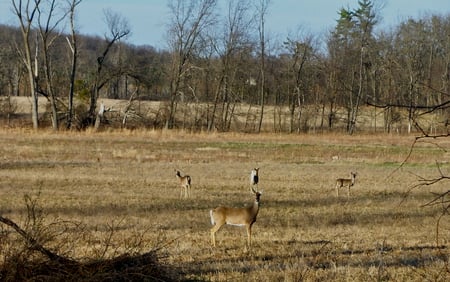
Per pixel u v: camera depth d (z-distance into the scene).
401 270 22.73
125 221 35.22
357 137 109.62
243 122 139.25
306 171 65.94
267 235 31.78
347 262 24.44
